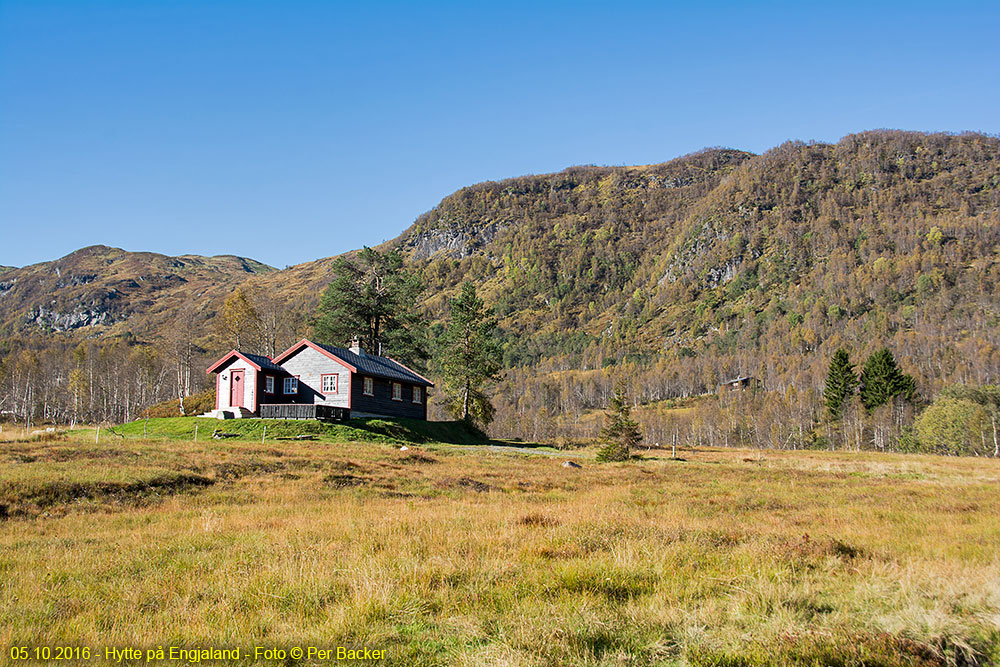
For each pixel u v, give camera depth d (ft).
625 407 132.26
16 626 25.09
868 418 331.16
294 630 24.17
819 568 34.19
